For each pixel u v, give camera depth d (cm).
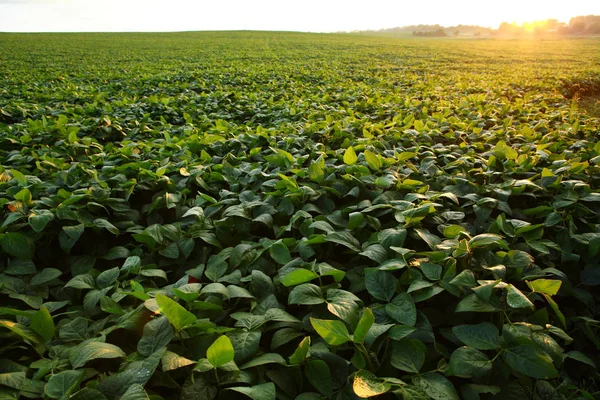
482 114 748
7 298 280
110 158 502
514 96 1130
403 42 5700
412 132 556
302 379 202
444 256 254
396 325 210
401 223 311
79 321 230
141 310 227
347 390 191
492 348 200
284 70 1938
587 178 401
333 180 386
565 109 855
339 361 202
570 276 296
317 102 968
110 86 1388
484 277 256
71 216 326
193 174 418
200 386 185
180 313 190
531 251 301
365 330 191
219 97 1043
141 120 820
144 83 1477
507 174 424
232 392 189
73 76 1823
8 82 1547
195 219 359
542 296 278
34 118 807
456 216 327
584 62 2856
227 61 2645
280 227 336
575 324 264
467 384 201
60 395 162
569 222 319
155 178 416
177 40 4803
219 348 174
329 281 273
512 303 204
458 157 483
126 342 237
